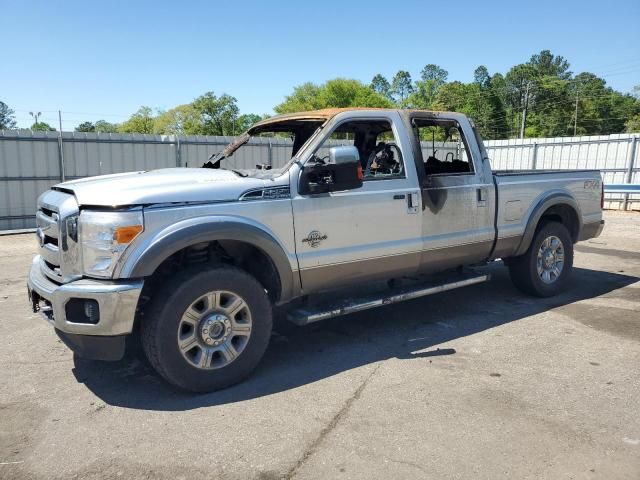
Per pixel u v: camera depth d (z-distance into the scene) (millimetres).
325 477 2824
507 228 5664
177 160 15531
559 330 5152
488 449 3059
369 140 5672
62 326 3604
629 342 4809
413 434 3234
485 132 97750
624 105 96438
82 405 3717
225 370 3900
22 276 7949
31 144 13531
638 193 15812
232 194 3928
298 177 4254
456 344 4801
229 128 78812
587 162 18812
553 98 101625
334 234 4414
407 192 4820
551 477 2789
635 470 2844
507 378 4039
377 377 4098
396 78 128250
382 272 4805
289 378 4113
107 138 14477
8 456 3072
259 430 3320
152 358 3711
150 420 3479
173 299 3652
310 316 4281
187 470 2912
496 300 6238
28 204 13688
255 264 4348
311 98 95500
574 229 6594
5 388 4016
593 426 3307
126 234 3525
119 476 2869
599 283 7059
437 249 5090
